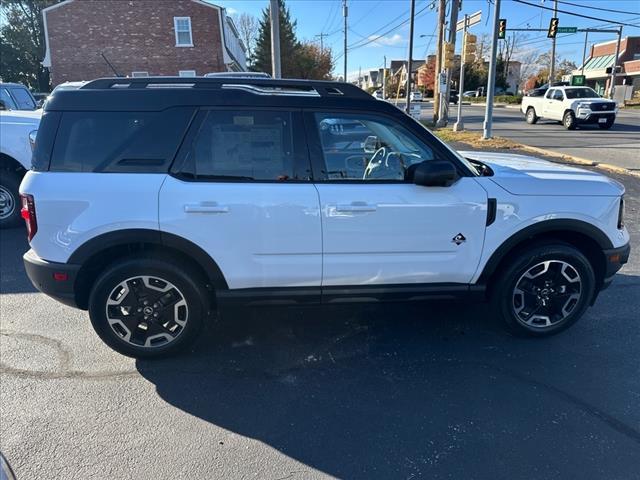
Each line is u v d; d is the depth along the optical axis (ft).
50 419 9.00
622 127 67.92
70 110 9.99
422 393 9.82
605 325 12.61
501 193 10.78
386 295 11.03
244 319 13.03
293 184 10.25
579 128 67.67
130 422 8.95
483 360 11.03
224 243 10.17
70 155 9.98
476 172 11.17
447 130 66.49
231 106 10.11
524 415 9.11
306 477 7.66
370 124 10.59
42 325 12.69
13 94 30.37
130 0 89.97
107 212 9.85
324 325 12.71
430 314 13.32
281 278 10.57
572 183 11.16
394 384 10.15
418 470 7.80
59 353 11.31
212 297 11.14
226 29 99.91
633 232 20.59
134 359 11.06
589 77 179.63
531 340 11.91
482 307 13.73
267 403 9.54
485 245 10.93
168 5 90.89
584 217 11.08
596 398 9.62
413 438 8.54
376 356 11.24
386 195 10.36
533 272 11.42
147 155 10.02
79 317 13.17
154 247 10.52
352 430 8.75
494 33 48.62
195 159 10.08
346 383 10.21
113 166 9.98
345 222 10.32
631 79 161.27
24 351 11.38
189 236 10.03
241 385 10.14
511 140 52.19
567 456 8.07
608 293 14.55
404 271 10.86
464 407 9.37
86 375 10.43
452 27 72.08
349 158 10.57
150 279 10.41
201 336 12.14
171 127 10.03
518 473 7.71
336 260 10.58
